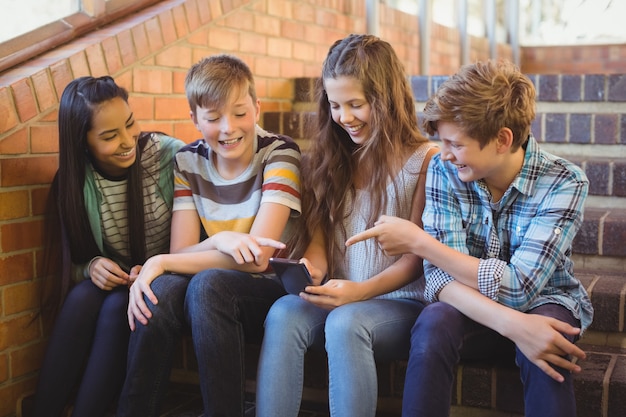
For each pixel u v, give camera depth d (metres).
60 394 1.94
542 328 1.56
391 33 4.37
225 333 1.75
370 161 1.88
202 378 1.75
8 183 2.03
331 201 1.94
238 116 1.93
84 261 2.08
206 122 1.93
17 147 2.04
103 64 2.34
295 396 1.74
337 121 1.89
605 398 1.74
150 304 1.79
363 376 1.66
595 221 2.41
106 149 1.97
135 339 1.80
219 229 2.03
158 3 2.77
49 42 2.30
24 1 2.23
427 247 1.71
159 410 1.83
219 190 2.04
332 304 1.75
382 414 1.94
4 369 2.06
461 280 1.69
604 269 2.42
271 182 1.98
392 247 1.75
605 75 3.19
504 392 1.80
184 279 1.86
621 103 3.19
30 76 2.07
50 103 2.13
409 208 1.91
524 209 1.73
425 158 1.91
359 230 1.93
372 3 4.07
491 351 1.82
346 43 1.88
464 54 5.26
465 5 5.23
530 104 1.66
